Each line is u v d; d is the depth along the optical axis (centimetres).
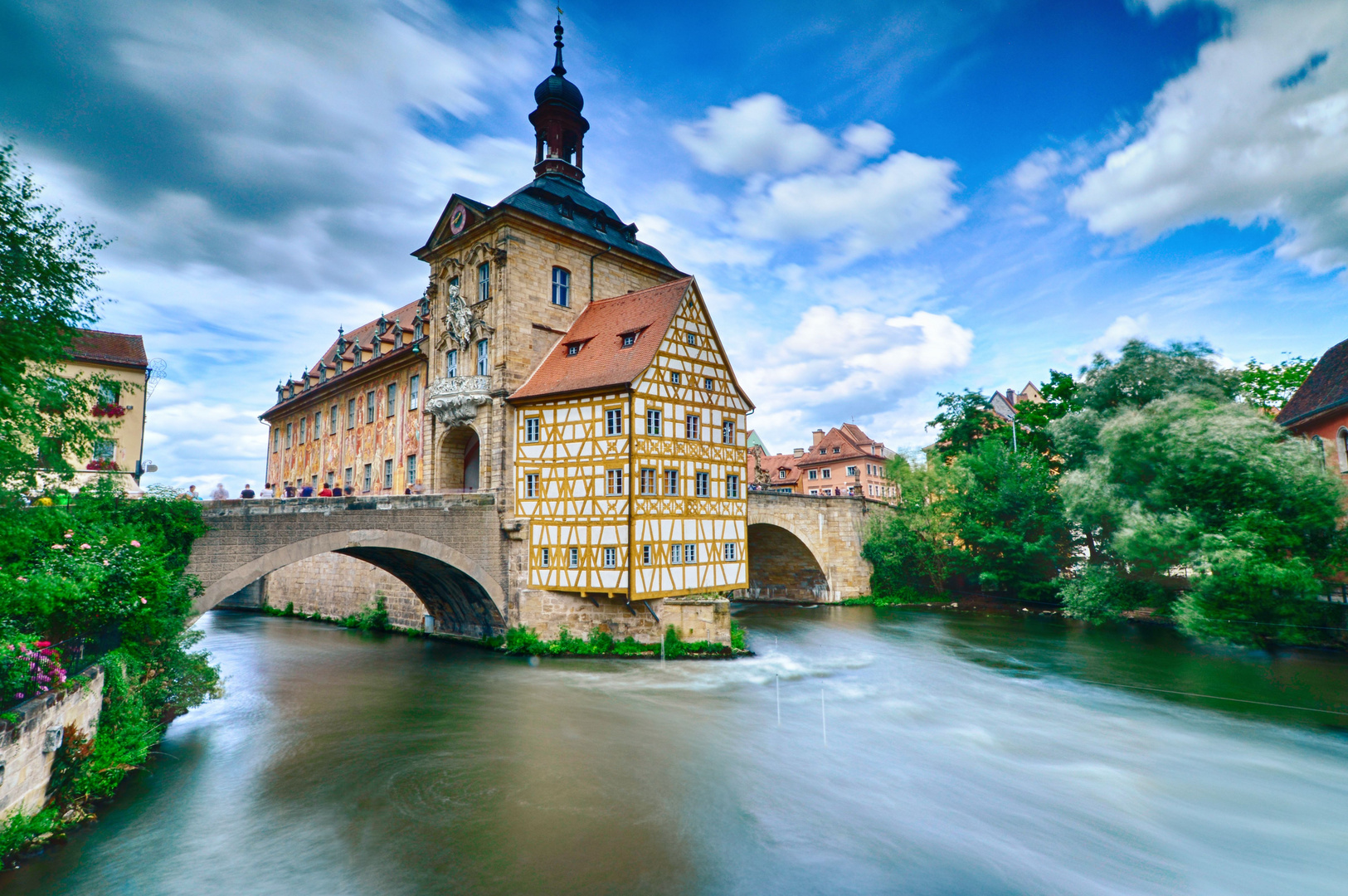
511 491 2489
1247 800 1245
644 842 1075
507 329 2522
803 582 4219
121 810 1153
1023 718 1730
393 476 3341
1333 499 2202
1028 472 3919
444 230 2866
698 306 2548
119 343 2628
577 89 3250
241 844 1051
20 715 916
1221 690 1969
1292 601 2203
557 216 2800
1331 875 998
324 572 3506
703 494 2492
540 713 1747
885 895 937
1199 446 2381
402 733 1584
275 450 4925
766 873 988
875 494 7200
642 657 2330
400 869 983
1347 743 1533
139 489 1792
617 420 2289
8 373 1064
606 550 2281
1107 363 3462
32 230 1116
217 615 3712
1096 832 1124
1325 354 3047
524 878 962
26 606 1019
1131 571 3050
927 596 4206
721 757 1456
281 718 1694
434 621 2839
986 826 1141
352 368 3919
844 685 2069
